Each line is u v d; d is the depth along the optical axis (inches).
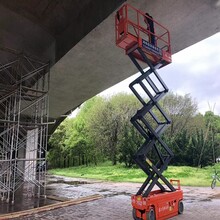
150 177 333.4
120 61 535.2
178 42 471.2
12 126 535.2
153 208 313.4
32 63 581.3
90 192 591.5
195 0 360.2
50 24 496.4
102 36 434.3
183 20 404.5
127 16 359.9
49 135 1277.1
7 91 558.6
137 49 338.6
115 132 1425.9
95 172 1178.0
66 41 494.3
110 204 455.2
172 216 349.7
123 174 1008.9
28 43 540.7
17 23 491.5
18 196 533.6
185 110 1350.9
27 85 617.0
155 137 344.8
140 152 331.3
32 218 360.8
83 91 724.0
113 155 1408.7
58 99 791.1
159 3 362.6
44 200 486.3
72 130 1663.4
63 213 389.7
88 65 550.3
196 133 1231.5
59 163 1710.1
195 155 1157.1
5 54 557.6
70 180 887.1
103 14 390.9
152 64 371.6
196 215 358.0
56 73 586.2
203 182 724.0
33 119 718.5
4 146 633.0
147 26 378.3
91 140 1508.4
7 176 526.0
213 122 1315.2
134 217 322.7
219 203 442.9
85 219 351.9
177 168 1039.6
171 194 349.7
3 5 454.6
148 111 350.3
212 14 392.5
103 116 1459.2
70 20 476.7
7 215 366.0
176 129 1307.8
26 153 689.6
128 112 1413.6
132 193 575.5
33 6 458.9
